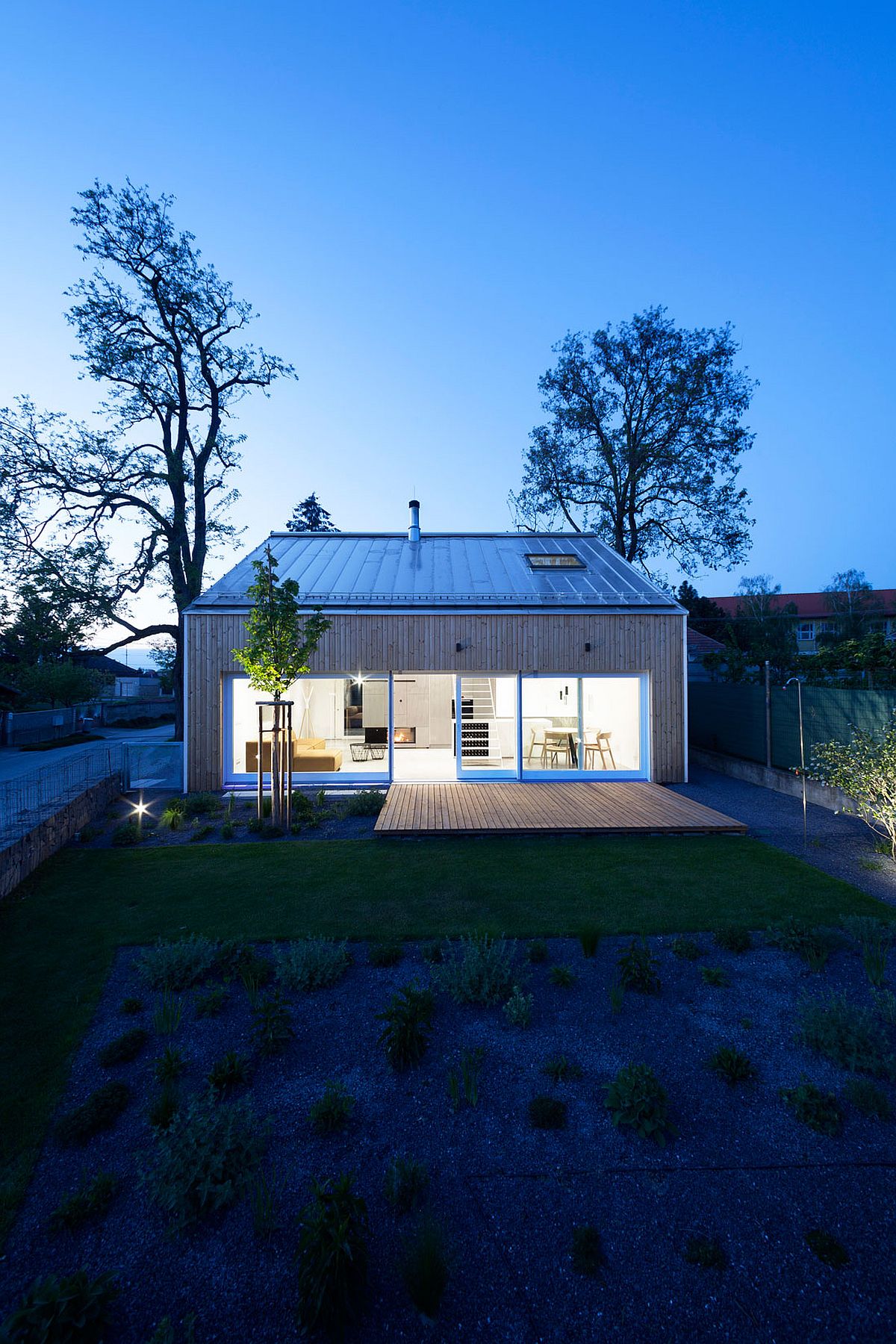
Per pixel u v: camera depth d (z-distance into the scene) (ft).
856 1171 10.00
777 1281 8.22
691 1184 9.77
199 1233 9.02
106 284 72.28
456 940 17.78
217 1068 11.85
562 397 91.71
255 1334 7.66
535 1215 9.25
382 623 40.19
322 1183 9.78
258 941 17.83
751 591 107.96
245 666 29.81
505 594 42.65
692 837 28.25
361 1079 12.25
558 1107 11.16
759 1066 12.46
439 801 34.12
